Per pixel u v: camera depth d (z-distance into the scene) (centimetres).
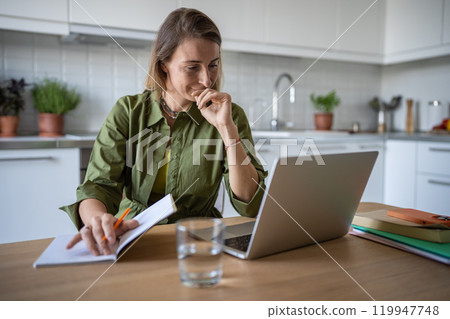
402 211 98
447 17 291
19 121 248
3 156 195
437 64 339
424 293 62
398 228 88
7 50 246
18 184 199
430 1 303
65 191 211
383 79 394
